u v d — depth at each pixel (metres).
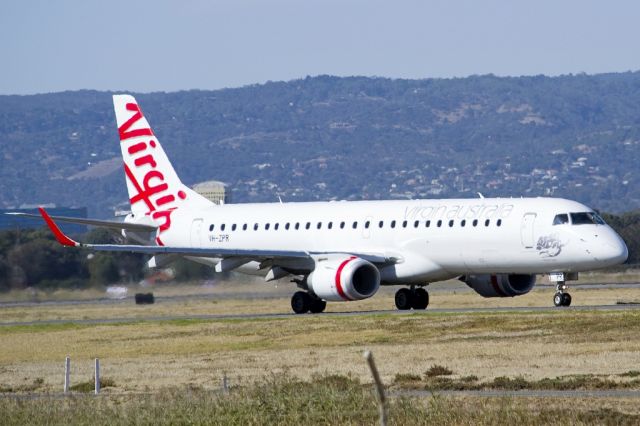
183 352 155.00
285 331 170.12
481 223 191.38
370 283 198.38
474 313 178.12
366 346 149.00
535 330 153.75
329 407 98.44
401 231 199.88
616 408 96.31
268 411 96.69
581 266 184.50
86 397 112.56
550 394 105.44
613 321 155.50
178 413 96.88
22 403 107.31
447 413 94.12
